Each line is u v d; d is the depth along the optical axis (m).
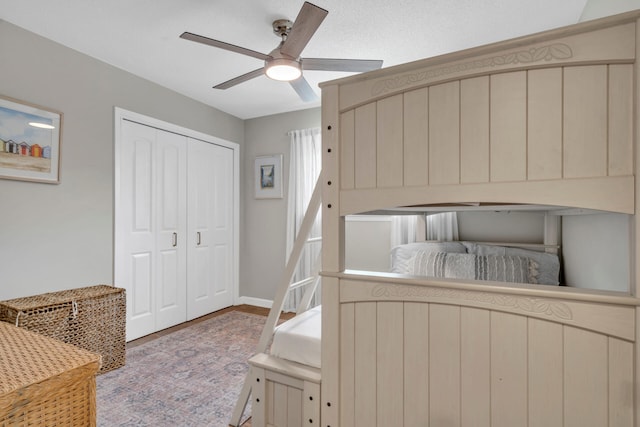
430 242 2.99
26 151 2.26
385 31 2.26
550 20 2.12
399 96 1.25
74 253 2.54
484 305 1.14
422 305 1.24
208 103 3.71
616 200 0.95
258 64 2.79
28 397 0.62
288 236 3.87
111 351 2.41
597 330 0.99
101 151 2.72
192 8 2.04
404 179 1.24
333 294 1.38
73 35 2.36
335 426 1.38
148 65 2.81
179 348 2.81
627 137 0.94
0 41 2.16
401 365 1.27
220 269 3.95
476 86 1.12
